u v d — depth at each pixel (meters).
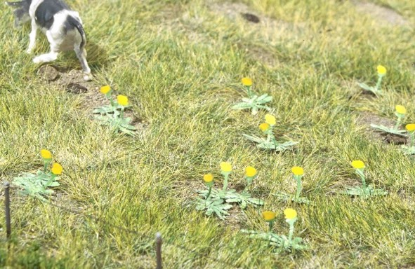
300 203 5.60
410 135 6.44
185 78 7.02
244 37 8.02
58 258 4.65
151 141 6.09
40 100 6.35
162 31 7.85
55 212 5.10
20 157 5.64
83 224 5.07
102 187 5.44
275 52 7.91
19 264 4.53
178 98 6.77
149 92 6.75
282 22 8.70
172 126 6.28
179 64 7.25
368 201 5.61
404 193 5.83
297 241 5.12
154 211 5.20
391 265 5.04
